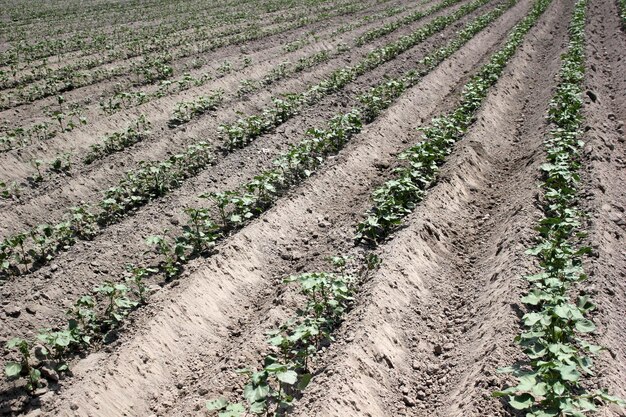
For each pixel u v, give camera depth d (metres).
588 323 6.71
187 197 12.78
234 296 9.66
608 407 6.48
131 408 7.40
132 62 23.50
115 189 12.26
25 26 32.94
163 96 18.42
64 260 10.43
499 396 6.66
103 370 7.57
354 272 9.88
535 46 25.41
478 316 8.73
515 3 38.00
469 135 15.10
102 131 16.02
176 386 7.91
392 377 7.75
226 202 11.26
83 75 20.83
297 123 16.88
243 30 30.84
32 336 8.52
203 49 26.17
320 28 31.47
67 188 12.97
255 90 20.00
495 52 24.55
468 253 10.98
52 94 19.61
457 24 31.47
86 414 7.04
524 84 20.69
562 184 11.58
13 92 19.52
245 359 8.03
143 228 11.47
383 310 8.62
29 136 15.06
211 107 18.03
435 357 8.28
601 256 9.52
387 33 29.27
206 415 7.23
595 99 17.44
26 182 13.40
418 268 9.94
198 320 8.91
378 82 20.78
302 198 12.33
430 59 22.47
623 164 13.83
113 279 10.10
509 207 11.92
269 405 7.12
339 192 13.09
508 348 7.45
